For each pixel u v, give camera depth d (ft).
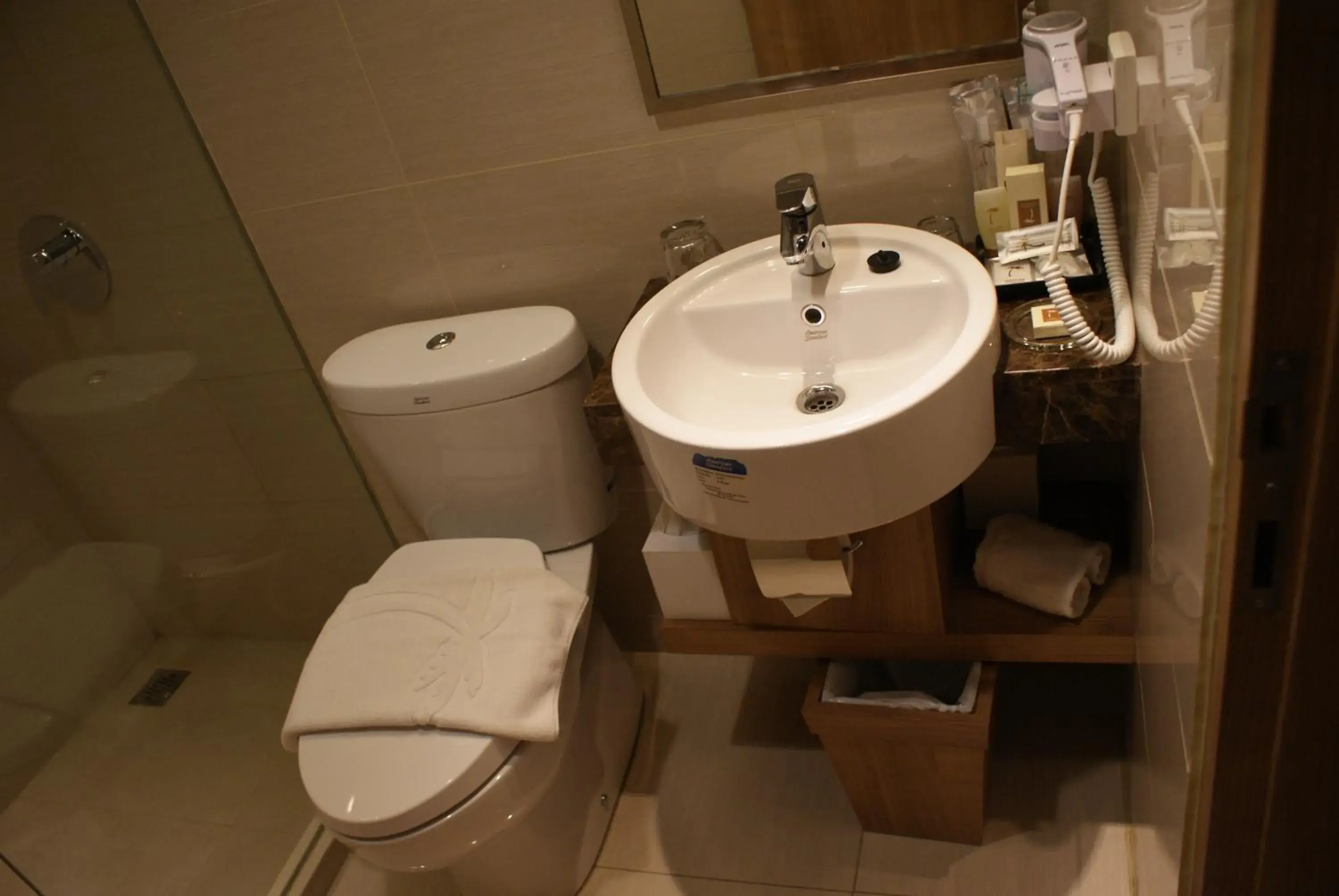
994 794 5.05
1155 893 3.59
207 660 6.98
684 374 4.11
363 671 4.56
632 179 4.70
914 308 3.85
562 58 4.41
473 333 5.03
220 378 5.84
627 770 5.74
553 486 5.15
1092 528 4.71
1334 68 1.22
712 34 4.19
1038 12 3.81
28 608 6.20
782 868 5.05
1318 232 1.33
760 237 4.74
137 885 5.76
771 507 3.40
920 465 3.33
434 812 4.07
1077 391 3.58
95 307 5.64
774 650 4.79
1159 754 3.30
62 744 6.34
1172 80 2.25
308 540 6.47
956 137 4.25
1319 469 1.51
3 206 5.35
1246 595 1.69
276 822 5.93
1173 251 2.43
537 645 4.45
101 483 6.34
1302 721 1.80
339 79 4.68
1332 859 2.00
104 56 4.76
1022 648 4.37
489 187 4.89
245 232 5.27
